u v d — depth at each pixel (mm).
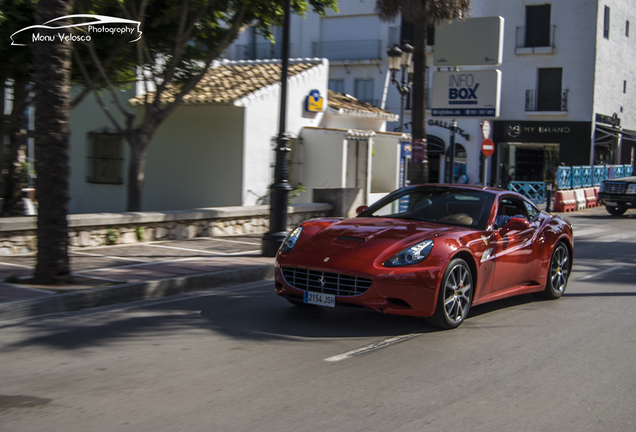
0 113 14023
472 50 19734
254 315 6457
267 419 3709
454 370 4793
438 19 15094
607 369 4949
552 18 31844
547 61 32031
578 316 6875
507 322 6484
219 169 16438
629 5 35094
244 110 15984
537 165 33312
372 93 34156
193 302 7078
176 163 17047
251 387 4281
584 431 3689
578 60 31500
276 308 6805
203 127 16594
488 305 7352
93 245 10312
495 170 33281
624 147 36969
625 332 6199
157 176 17359
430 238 5961
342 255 5820
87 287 6945
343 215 14984
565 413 3967
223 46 13000
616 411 4035
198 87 16875
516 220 6660
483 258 6328
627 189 21516
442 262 5789
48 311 6336
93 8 11719
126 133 12406
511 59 32688
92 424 3580
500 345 5570
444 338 5742
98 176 18000
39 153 7031
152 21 12898
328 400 4059
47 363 4738
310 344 5422
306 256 5980
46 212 7066
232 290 7914
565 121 31734
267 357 5004
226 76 18125
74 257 9109
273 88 16828
